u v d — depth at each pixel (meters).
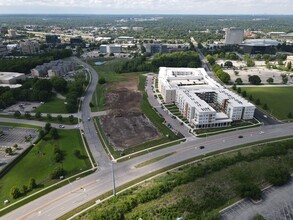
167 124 193.25
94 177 132.88
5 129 185.25
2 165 142.12
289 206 112.31
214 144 164.75
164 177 130.38
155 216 105.06
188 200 113.00
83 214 107.94
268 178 126.56
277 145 154.62
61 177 131.62
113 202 113.81
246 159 141.75
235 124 193.38
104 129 186.38
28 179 131.50
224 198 116.00
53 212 109.94
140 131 182.88
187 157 150.12
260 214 107.94
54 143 165.75
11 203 114.75
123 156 151.62
